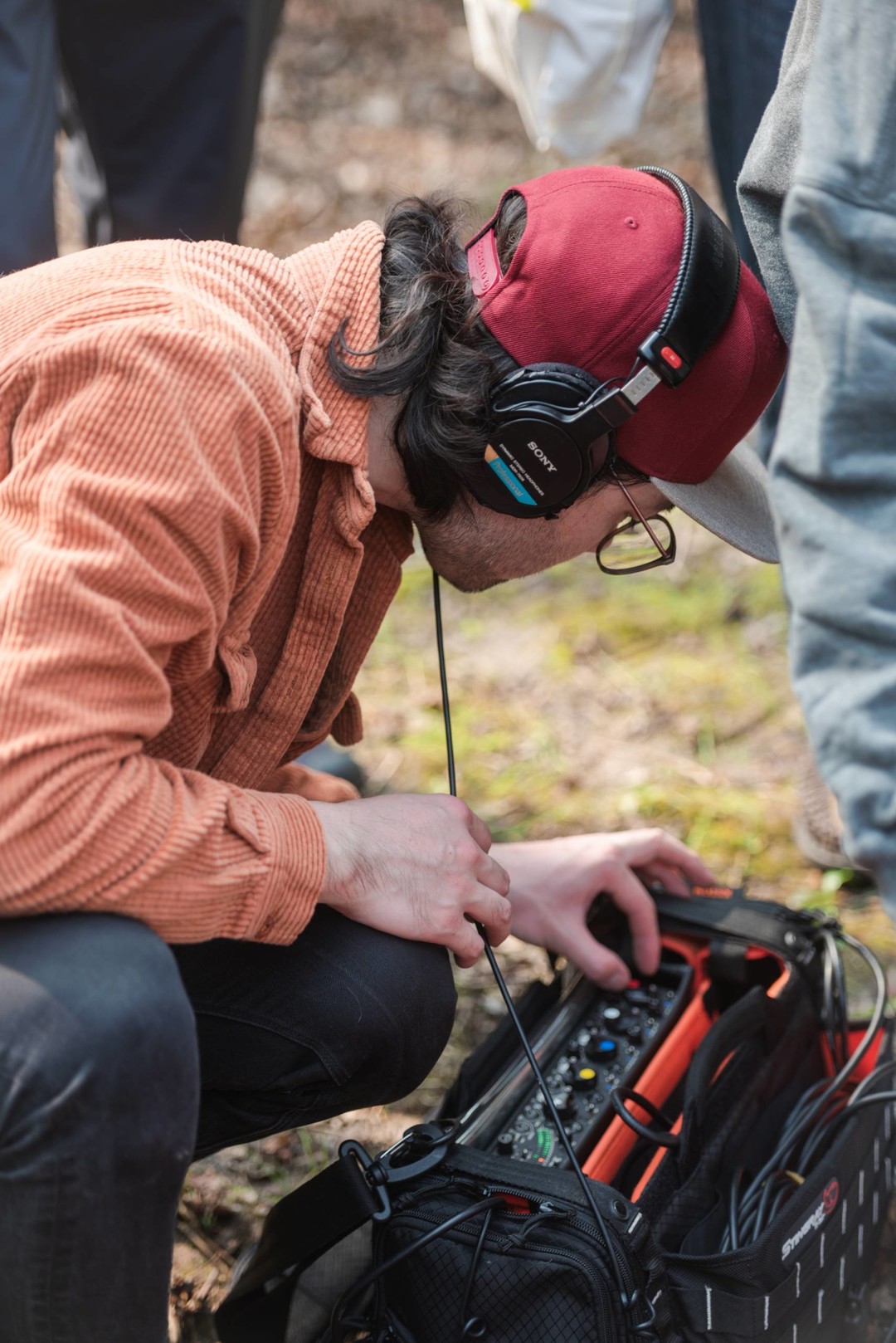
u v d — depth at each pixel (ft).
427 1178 3.77
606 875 4.90
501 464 3.85
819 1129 4.42
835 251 2.94
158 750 3.84
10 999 3.16
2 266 6.53
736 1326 3.67
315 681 4.07
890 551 2.87
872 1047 4.89
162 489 3.18
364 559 4.26
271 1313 4.16
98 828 3.18
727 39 6.16
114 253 3.71
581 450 3.78
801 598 2.94
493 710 8.27
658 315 3.71
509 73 6.84
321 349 3.79
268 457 3.43
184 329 3.28
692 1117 4.02
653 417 3.83
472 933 4.16
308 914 3.67
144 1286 3.38
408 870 4.03
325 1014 3.99
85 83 7.48
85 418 3.20
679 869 5.22
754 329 3.85
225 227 8.09
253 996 4.01
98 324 3.32
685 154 15.28
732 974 4.89
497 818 7.32
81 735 3.14
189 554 3.28
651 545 4.90
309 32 18.80
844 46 2.98
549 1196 3.62
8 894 3.17
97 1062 3.11
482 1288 3.52
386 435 3.97
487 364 3.78
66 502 3.15
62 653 3.11
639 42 6.47
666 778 7.61
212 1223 4.93
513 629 9.10
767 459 5.30
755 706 8.21
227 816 3.50
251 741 4.11
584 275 3.74
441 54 18.44
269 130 16.38
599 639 8.93
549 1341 3.46
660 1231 3.87
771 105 3.72
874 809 2.85
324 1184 3.78
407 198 4.11
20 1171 3.19
